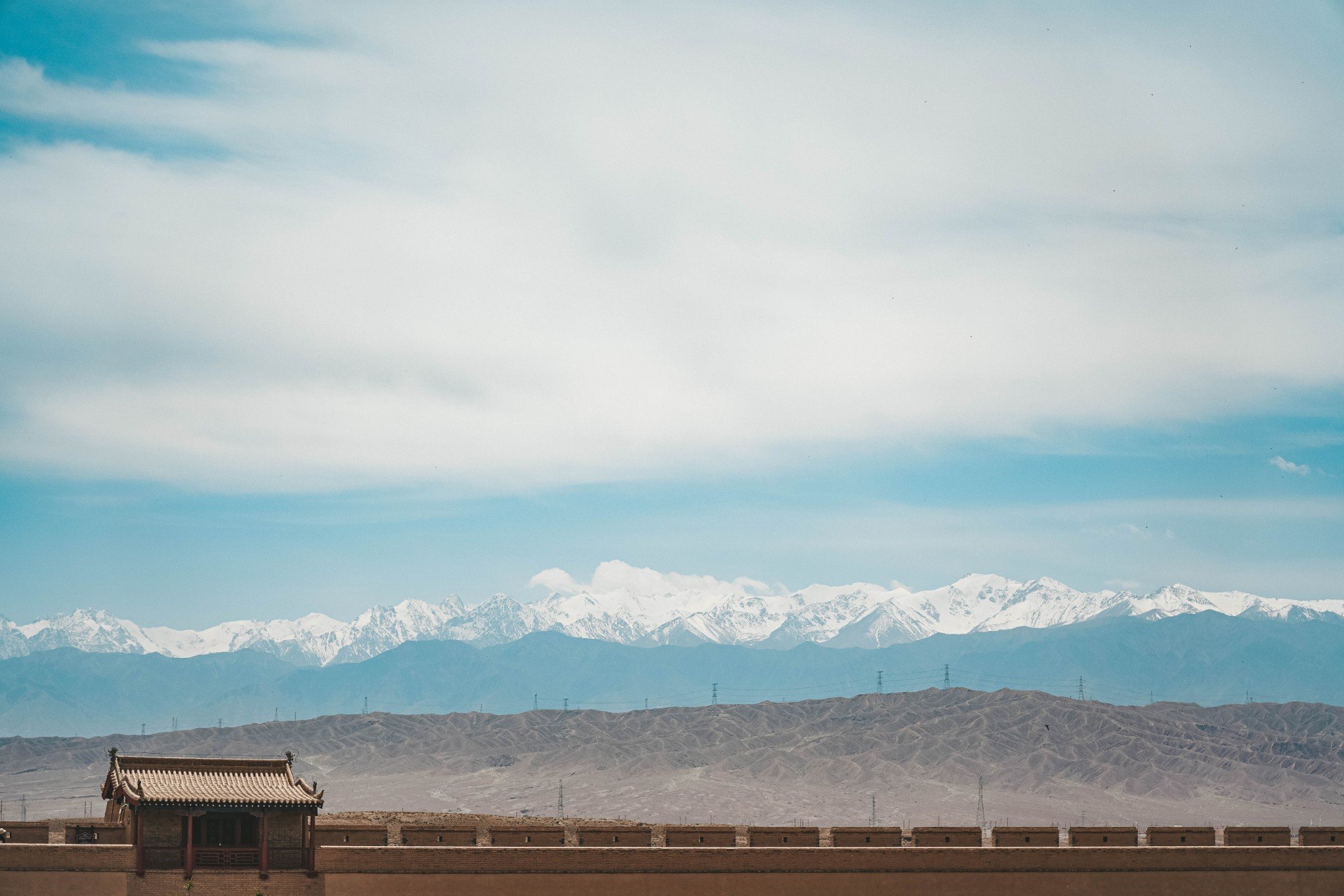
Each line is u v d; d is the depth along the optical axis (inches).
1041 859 5319.9
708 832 5251.0
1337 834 5516.7
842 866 5231.3
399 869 4968.0
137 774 4931.1
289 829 4933.6
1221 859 5388.8
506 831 5172.2
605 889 5093.5
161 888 4758.9
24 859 4717.0
